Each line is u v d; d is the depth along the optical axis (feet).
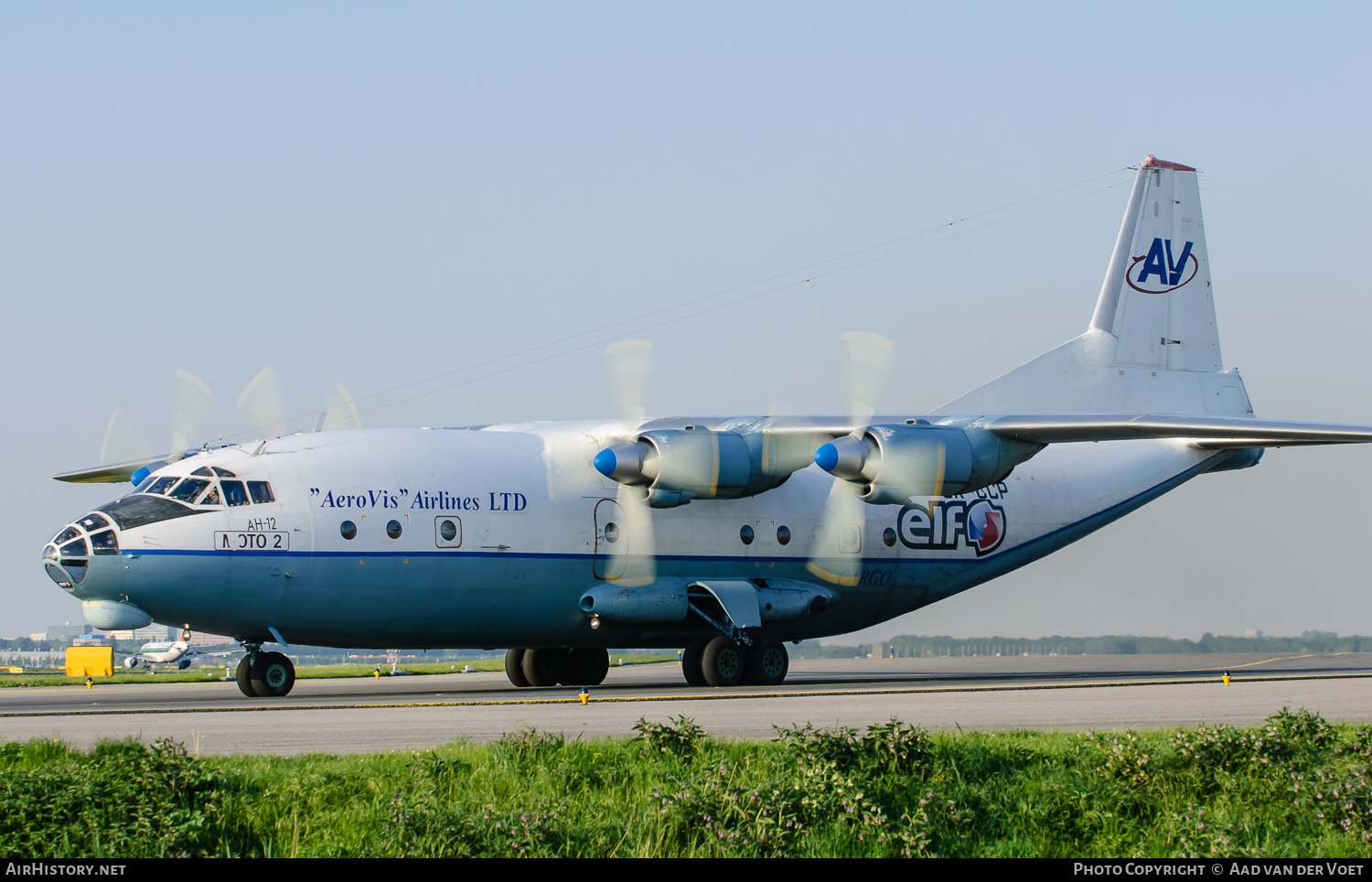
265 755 146.20
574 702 227.20
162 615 242.37
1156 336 340.80
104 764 124.36
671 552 283.18
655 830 112.88
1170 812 122.62
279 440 261.65
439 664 538.47
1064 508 330.54
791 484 303.27
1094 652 506.48
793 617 292.40
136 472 274.77
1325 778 124.98
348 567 250.78
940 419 274.57
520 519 267.59
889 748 132.26
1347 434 251.19
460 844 108.68
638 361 265.13
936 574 316.81
